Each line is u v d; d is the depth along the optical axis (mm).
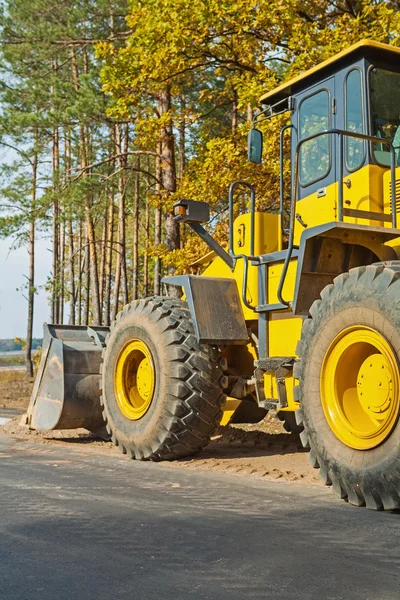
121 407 6949
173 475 5633
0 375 30672
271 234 6582
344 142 5738
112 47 13836
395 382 4238
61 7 22828
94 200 20844
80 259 36000
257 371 6199
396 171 5457
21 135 22891
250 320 6715
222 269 7109
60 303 35219
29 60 23969
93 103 19641
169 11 12234
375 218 5453
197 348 6465
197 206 7082
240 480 5395
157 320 6629
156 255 14406
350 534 3670
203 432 6438
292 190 6191
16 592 2818
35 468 5973
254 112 14836
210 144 12148
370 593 2752
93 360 8195
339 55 5766
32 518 4051
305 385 4949
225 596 2730
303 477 5500
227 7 11602
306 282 5430
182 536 3627
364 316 4516
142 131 13875
